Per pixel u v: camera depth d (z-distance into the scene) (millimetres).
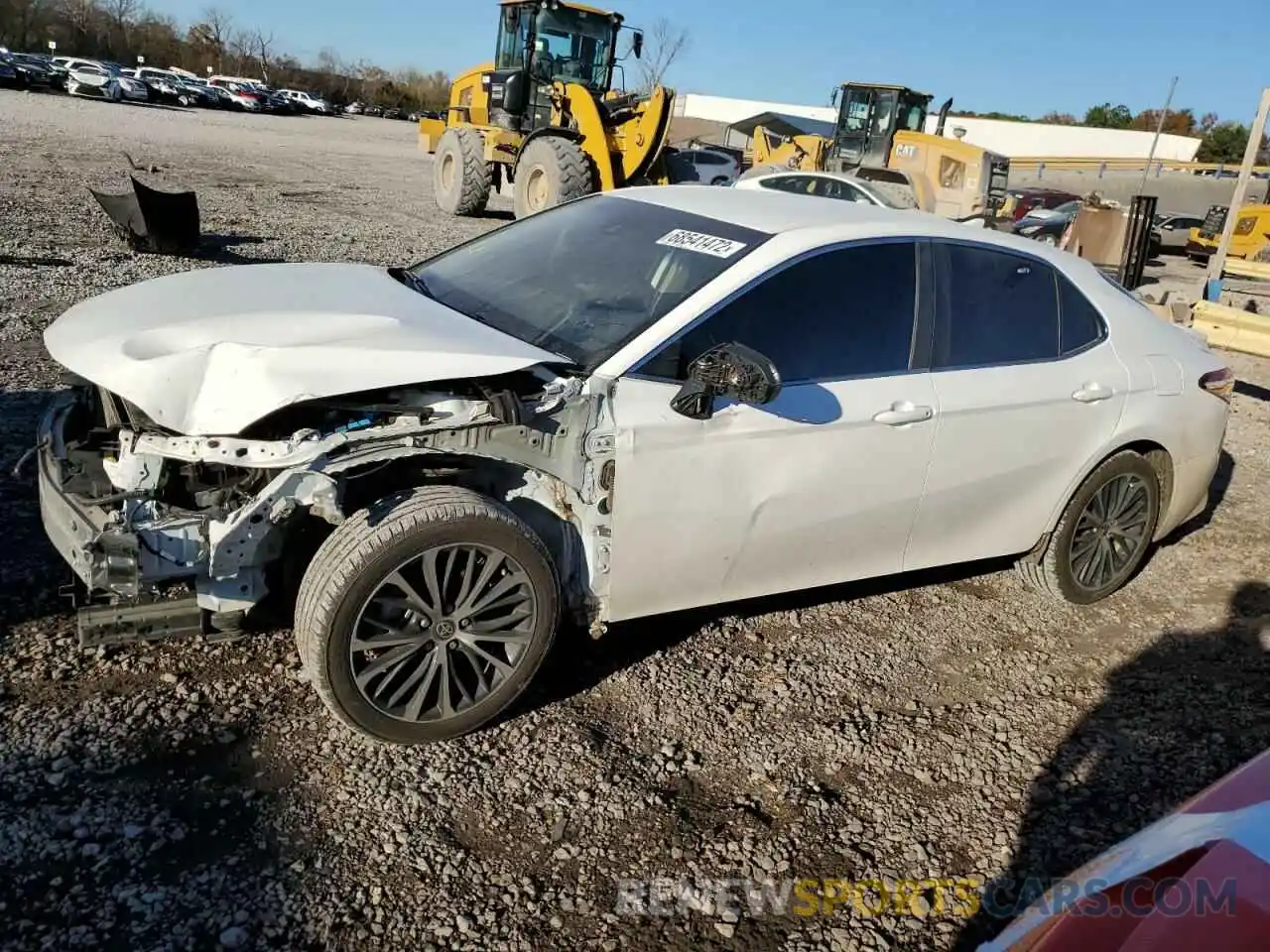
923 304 3787
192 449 2727
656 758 3193
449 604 3025
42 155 17484
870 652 4008
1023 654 4148
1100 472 4391
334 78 80062
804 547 3619
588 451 3088
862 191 13820
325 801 2811
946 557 4102
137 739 2928
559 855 2742
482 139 16422
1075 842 3027
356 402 2912
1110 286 4559
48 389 5590
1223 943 1524
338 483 2842
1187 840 1790
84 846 2531
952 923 2684
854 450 3551
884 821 3045
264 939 2355
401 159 29906
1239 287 18359
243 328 3002
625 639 3854
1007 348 4023
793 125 34875
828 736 3420
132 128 27734
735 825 2945
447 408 2896
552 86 15789
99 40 67750
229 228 11953
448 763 3037
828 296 3564
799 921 2633
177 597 2869
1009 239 4211
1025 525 4254
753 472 3357
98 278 8562
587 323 3387
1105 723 3697
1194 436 4656
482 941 2439
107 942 2283
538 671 3297
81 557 2701
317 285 3598
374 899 2512
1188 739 3611
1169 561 5309
